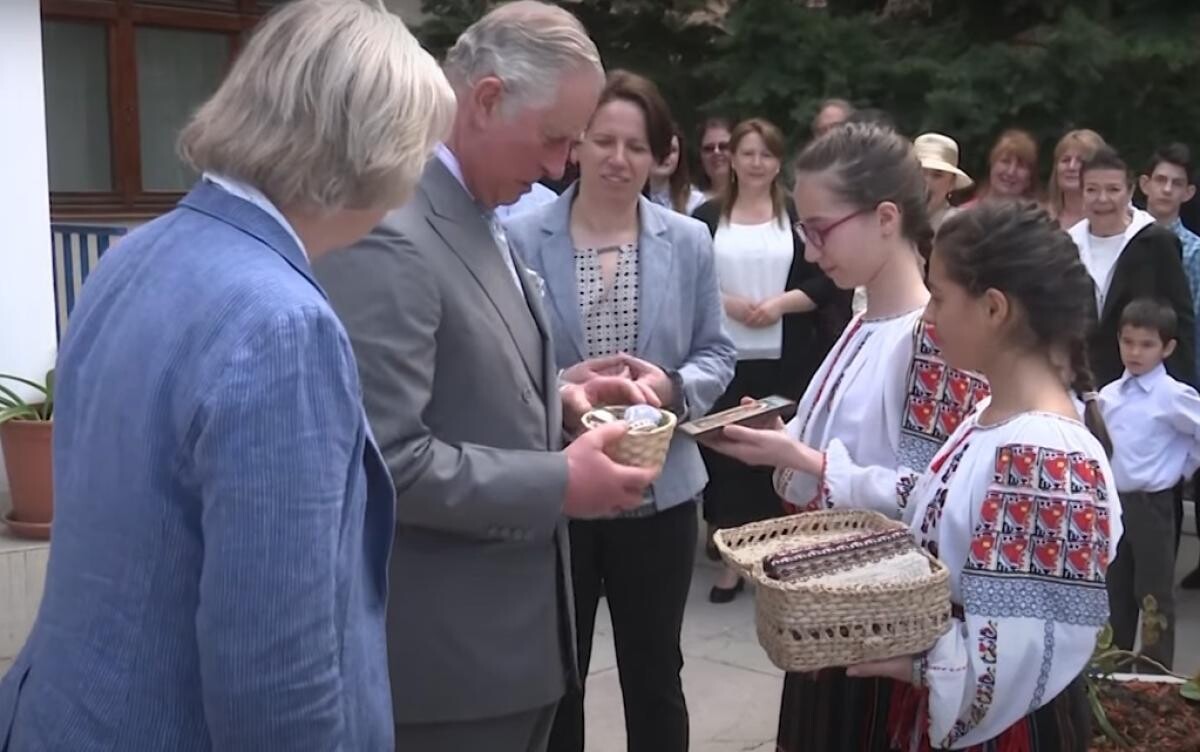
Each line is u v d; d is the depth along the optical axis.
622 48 8.88
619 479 2.17
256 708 1.35
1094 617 1.94
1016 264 2.00
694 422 2.51
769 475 5.14
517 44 2.14
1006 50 7.80
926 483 2.15
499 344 2.17
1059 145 5.57
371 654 1.61
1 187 4.46
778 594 1.94
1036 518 1.94
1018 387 2.05
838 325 5.13
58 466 1.55
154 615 1.41
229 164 1.50
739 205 5.24
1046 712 2.04
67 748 1.42
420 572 2.16
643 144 3.12
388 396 2.03
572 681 2.39
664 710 3.16
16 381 4.43
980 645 1.95
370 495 1.65
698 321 3.31
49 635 1.48
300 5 1.55
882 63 7.92
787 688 2.38
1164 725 3.00
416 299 2.06
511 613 2.22
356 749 1.55
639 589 3.11
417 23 8.78
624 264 3.20
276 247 1.48
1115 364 4.88
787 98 7.98
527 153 2.18
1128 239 4.84
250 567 1.35
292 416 1.38
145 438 1.41
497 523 2.12
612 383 2.65
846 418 2.42
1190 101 7.73
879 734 2.20
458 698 2.19
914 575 1.99
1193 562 5.75
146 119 8.41
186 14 8.40
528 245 3.19
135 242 1.55
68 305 7.43
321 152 1.48
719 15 8.91
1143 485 4.35
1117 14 8.07
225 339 1.39
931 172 5.09
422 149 1.56
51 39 7.96
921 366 2.32
